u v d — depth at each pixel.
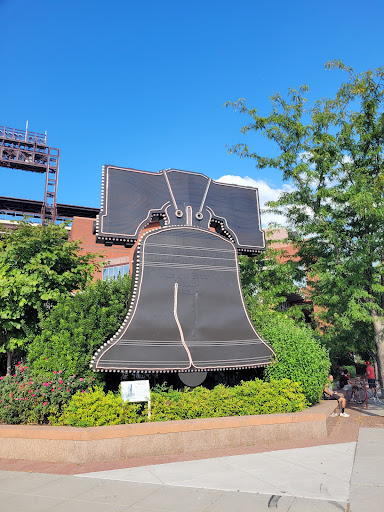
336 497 5.77
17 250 12.66
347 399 15.80
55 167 56.22
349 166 15.33
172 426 8.47
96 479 6.68
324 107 15.68
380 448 8.61
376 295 14.72
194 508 5.43
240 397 10.09
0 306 12.14
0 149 53.91
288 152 16.89
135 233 11.86
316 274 15.43
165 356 10.44
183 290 11.56
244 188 13.98
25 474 7.02
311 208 16.94
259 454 8.22
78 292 12.55
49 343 10.55
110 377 11.06
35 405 9.05
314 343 12.03
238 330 11.66
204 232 12.52
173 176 12.88
